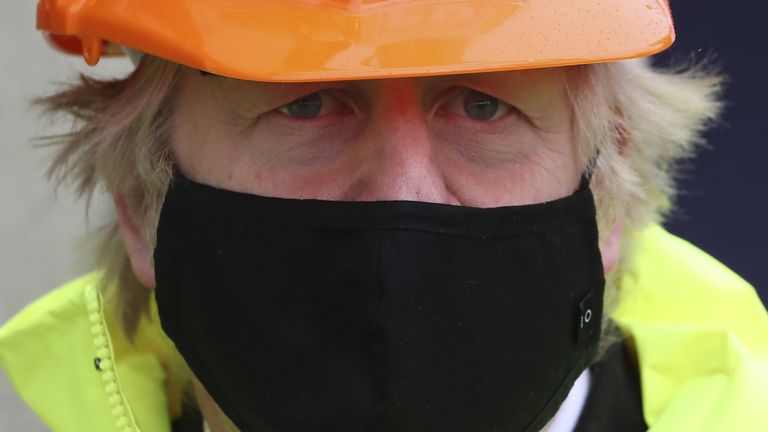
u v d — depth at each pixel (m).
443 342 2.03
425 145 2.04
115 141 2.31
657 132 2.56
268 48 1.86
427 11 1.88
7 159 4.78
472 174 2.11
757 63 4.19
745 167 4.30
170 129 2.22
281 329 2.07
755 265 4.36
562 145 2.19
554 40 1.90
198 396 2.39
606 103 2.28
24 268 4.82
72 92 2.44
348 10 1.88
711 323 2.63
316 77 1.82
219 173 2.13
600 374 2.51
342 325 2.03
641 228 2.61
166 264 2.21
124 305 2.62
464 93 2.11
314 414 2.05
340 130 2.09
